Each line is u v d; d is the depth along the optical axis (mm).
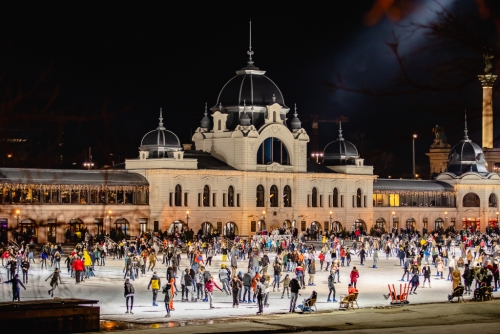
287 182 191375
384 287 96938
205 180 177750
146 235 153000
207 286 75875
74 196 157250
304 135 194125
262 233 169750
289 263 115188
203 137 192000
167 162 171625
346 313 67125
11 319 52094
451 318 62844
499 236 177625
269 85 193375
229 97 191875
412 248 128375
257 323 60406
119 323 65500
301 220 192375
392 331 52750
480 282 84438
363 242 148500
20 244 130750
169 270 79250
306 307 71438
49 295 84750
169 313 70562
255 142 185750
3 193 147125
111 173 165875
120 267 117375
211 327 57781
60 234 153125
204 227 177250
